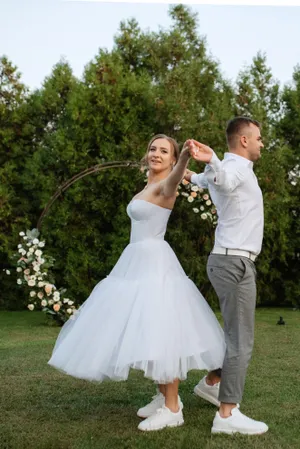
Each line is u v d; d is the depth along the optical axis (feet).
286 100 33.37
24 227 31.27
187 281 10.59
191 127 26.48
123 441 8.98
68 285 28.84
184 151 9.65
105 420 10.21
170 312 9.63
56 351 10.14
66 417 10.39
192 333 9.71
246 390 12.32
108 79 27.27
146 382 13.19
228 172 9.76
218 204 10.38
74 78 34.12
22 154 32.73
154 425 9.63
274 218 29.35
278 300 34.14
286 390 12.33
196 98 28.76
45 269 22.06
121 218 26.76
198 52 32.63
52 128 34.12
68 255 26.89
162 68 30.91
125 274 10.44
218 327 10.48
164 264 10.31
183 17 32.65
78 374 9.51
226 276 9.88
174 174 10.03
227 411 9.61
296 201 31.63
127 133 26.89
